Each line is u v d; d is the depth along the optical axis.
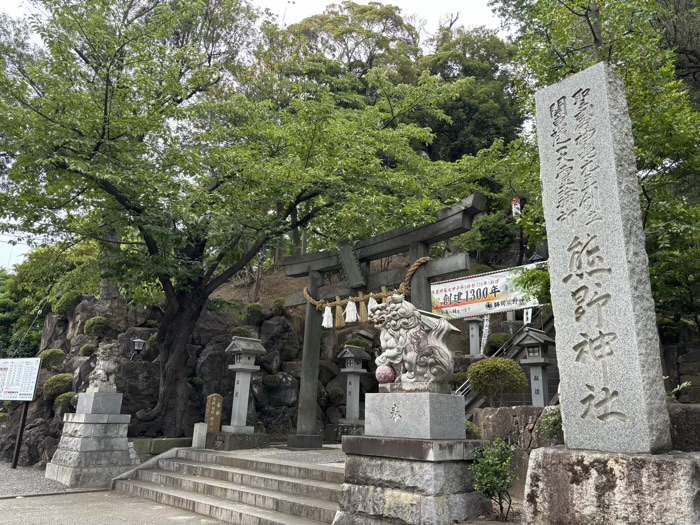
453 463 5.79
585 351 4.63
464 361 18.66
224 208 13.23
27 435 14.14
